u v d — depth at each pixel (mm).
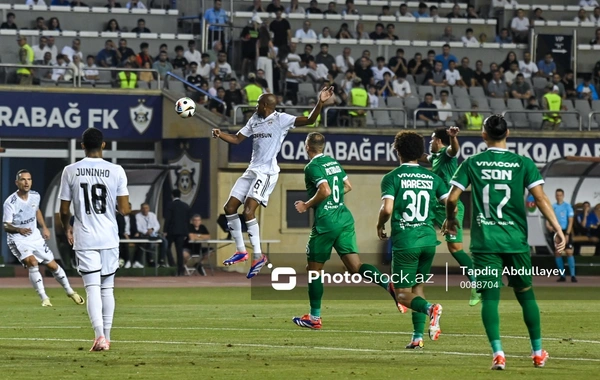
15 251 47344
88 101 79688
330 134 79562
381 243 79812
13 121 78250
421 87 89250
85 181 29250
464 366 26047
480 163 25281
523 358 27938
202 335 34031
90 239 29281
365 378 23797
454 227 26047
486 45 96562
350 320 40031
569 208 68812
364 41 93625
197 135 78500
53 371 24906
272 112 36625
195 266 76062
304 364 26406
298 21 94688
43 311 44312
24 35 85688
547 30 99438
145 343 31516
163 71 83750
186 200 79250
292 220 79375
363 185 80125
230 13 91812
